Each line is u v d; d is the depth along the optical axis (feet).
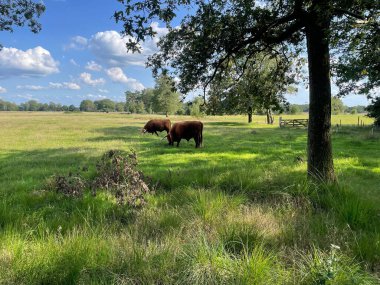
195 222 17.21
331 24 21.17
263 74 30.96
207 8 22.71
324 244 14.60
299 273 11.88
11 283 11.19
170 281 11.46
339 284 10.77
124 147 61.52
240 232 15.16
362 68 20.15
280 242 14.98
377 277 11.86
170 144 64.34
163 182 29.14
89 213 19.52
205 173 31.14
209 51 25.66
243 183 26.45
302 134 92.79
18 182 30.86
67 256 12.53
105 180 23.82
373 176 33.37
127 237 15.60
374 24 19.45
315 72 25.81
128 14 17.92
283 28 28.53
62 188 23.82
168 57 26.37
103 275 11.49
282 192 22.72
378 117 109.50
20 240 14.02
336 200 20.75
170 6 18.79
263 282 11.03
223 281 11.15
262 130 112.68
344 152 53.11
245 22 24.80
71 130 112.27
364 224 17.48
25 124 153.69
